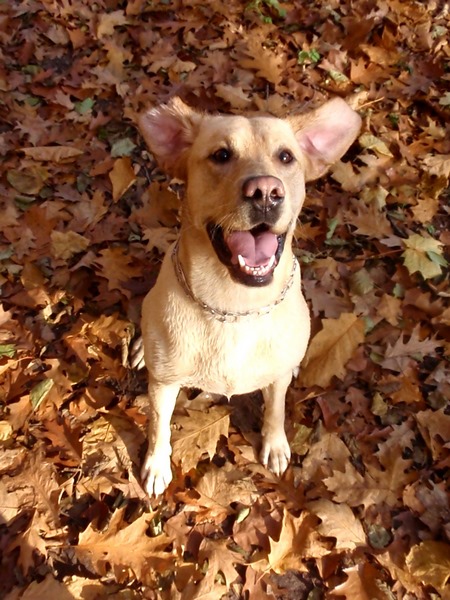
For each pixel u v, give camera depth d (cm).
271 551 102
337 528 105
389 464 112
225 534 106
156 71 168
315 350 122
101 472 110
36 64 168
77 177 147
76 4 181
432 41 182
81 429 114
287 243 91
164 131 94
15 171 144
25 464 108
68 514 106
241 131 86
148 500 108
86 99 161
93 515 106
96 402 117
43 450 110
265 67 169
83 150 151
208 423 115
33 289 128
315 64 176
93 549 101
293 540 105
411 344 126
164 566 101
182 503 108
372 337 128
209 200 87
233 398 121
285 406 119
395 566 102
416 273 137
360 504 108
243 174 83
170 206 143
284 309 93
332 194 149
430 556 102
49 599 97
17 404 114
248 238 85
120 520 105
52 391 116
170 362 96
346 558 104
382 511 108
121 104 162
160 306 95
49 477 107
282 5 189
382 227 141
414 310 132
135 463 112
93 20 177
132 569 100
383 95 168
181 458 111
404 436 116
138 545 102
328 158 98
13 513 104
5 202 140
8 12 175
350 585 101
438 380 123
